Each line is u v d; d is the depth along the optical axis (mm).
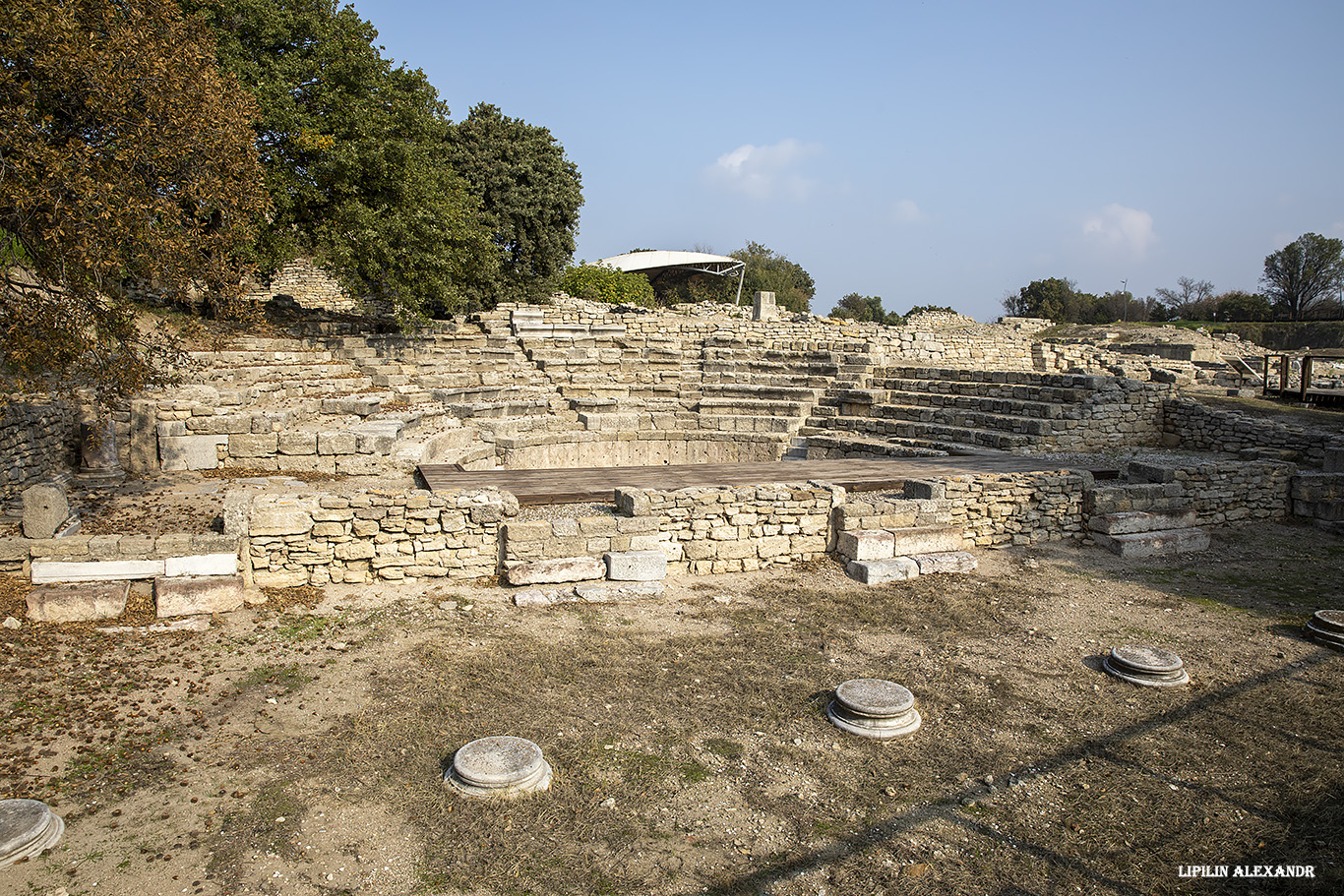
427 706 6723
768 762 6234
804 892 4809
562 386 23562
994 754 6469
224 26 20953
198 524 10484
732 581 10375
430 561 9477
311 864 4848
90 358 10508
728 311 34562
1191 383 28984
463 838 5117
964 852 5246
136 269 10312
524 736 6410
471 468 17219
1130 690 7758
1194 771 6324
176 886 4594
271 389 16547
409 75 24531
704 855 5113
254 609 8367
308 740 6141
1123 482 14133
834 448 20203
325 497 9133
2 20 8445
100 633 7559
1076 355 28891
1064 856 5230
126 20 9656
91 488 12445
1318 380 30828
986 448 17734
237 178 10609
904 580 10664
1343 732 6996
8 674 6773
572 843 5145
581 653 7949
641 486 12078
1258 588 10938
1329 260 62781
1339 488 14258
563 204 36656
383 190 23484
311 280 30031
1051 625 9430
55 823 4930
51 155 8562
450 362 22641
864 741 6613
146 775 5594
